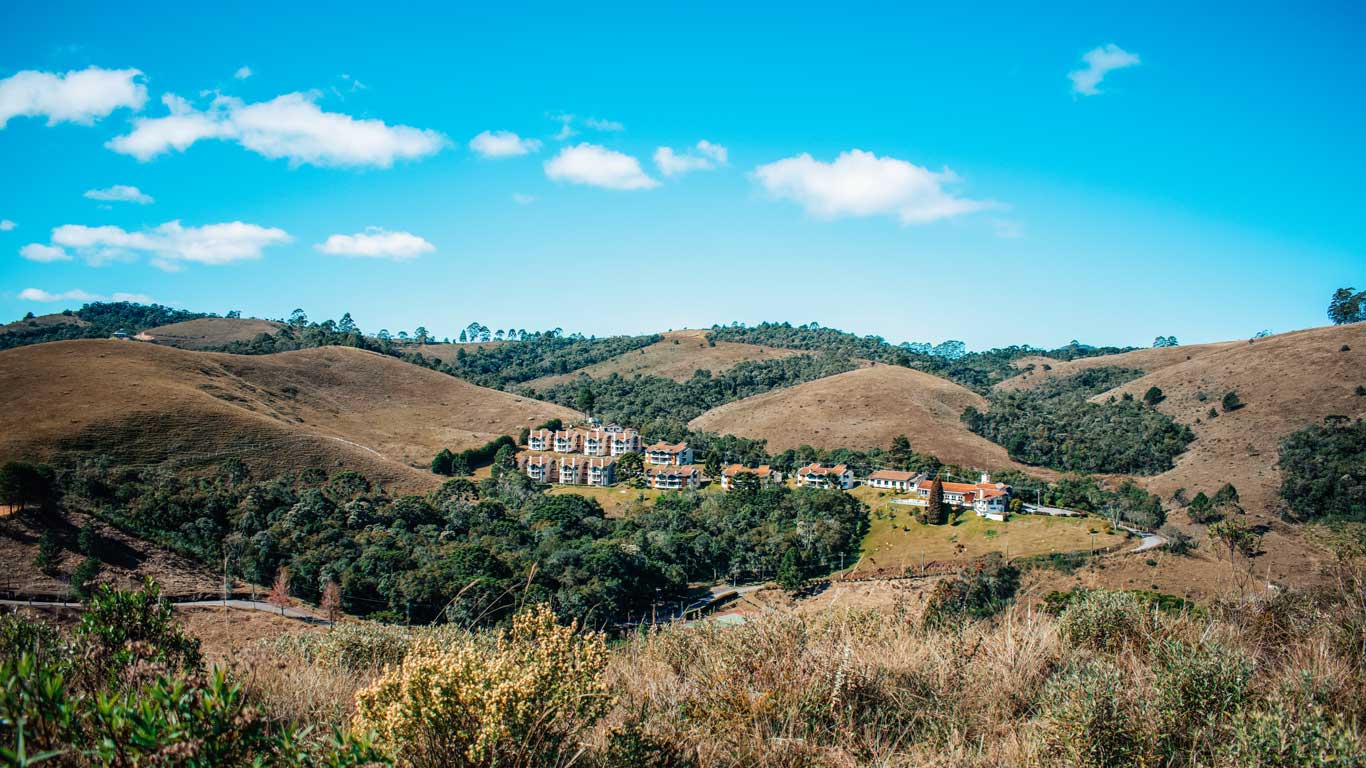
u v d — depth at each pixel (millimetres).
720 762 4496
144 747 2754
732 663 5715
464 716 3844
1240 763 3971
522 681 3959
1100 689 4562
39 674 2971
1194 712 4586
